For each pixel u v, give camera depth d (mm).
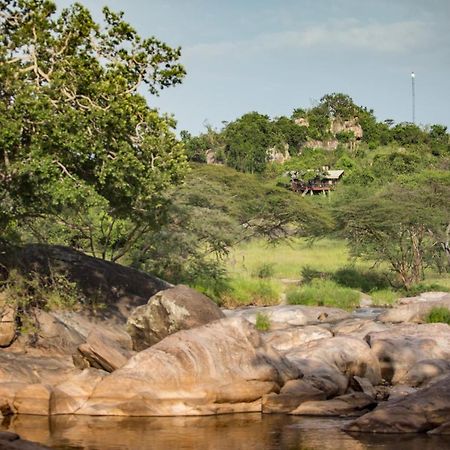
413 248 51594
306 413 18547
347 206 52688
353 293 43125
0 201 23281
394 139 170500
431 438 16016
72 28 21938
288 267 56344
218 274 43125
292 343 26359
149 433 16344
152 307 23469
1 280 23422
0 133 20219
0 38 21625
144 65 22688
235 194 59812
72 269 28297
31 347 22141
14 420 17547
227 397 18484
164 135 22812
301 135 159250
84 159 21578
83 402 18359
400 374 22547
